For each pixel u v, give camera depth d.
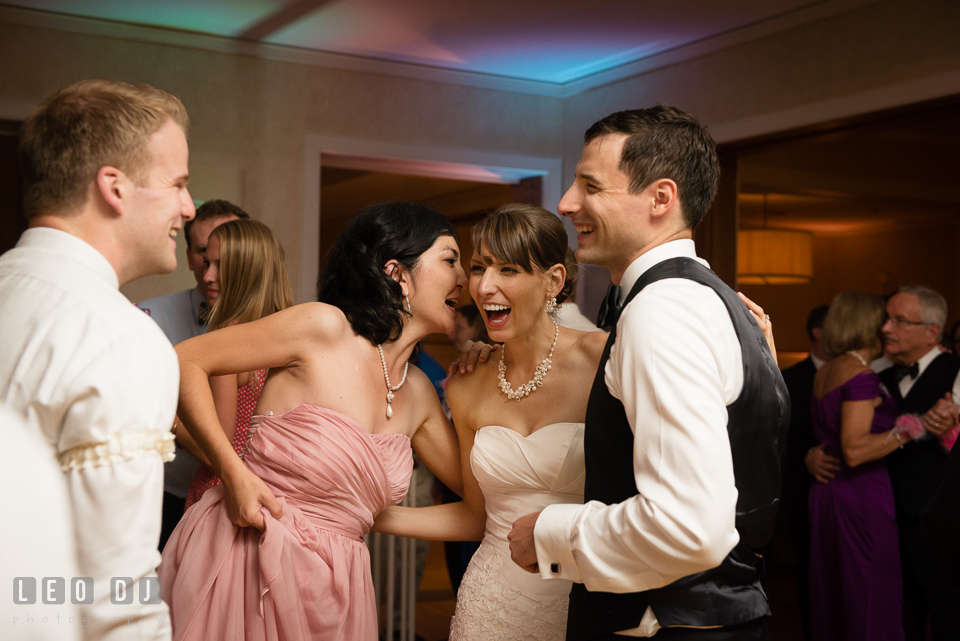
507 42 5.17
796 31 4.47
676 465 1.06
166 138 1.13
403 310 1.70
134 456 1.00
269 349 1.60
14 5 4.56
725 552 1.07
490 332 1.72
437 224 1.77
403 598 3.22
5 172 7.28
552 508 1.25
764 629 1.25
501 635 1.74
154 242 1.13
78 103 1.08
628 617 1.20
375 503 1.66
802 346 11.09
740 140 4.82
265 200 5.23
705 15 4.59
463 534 1.93
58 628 0.98
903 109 4.03
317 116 5.38
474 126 5.84
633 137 1.29
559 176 6.11
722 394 1.13
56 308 1.02
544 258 1.67
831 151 6.93
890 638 3.16
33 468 0.98
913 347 3.38
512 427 1.79
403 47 5.30
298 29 4.96
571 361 1.78
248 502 1.49
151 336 1.05
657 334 1.11
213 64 5.09
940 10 3.78
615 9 4.52
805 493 3.95
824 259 11.19
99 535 0.99
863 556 3.23
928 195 8.53
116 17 4.76
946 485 1.54
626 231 1.32
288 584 1.50
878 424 3.27
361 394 1.67
